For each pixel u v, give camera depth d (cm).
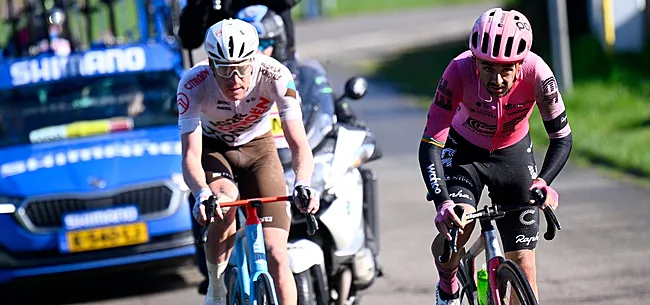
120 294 1878
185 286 1903
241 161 1278
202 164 1273
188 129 1216
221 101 1219
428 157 1163
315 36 8262
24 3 2545
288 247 1353
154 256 1808
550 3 3906
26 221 1794
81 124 2058
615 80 4119
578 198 2412
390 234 2202
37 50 2398
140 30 2491
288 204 1254
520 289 1083
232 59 1134
